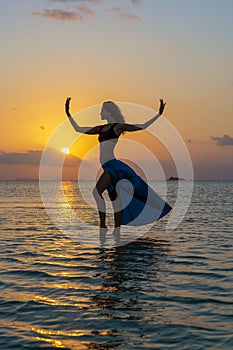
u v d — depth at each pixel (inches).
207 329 193.3
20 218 759.1
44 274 296.8
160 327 195.2
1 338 184.2
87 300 235.0
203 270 310.7
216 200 1546.5
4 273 301.6
